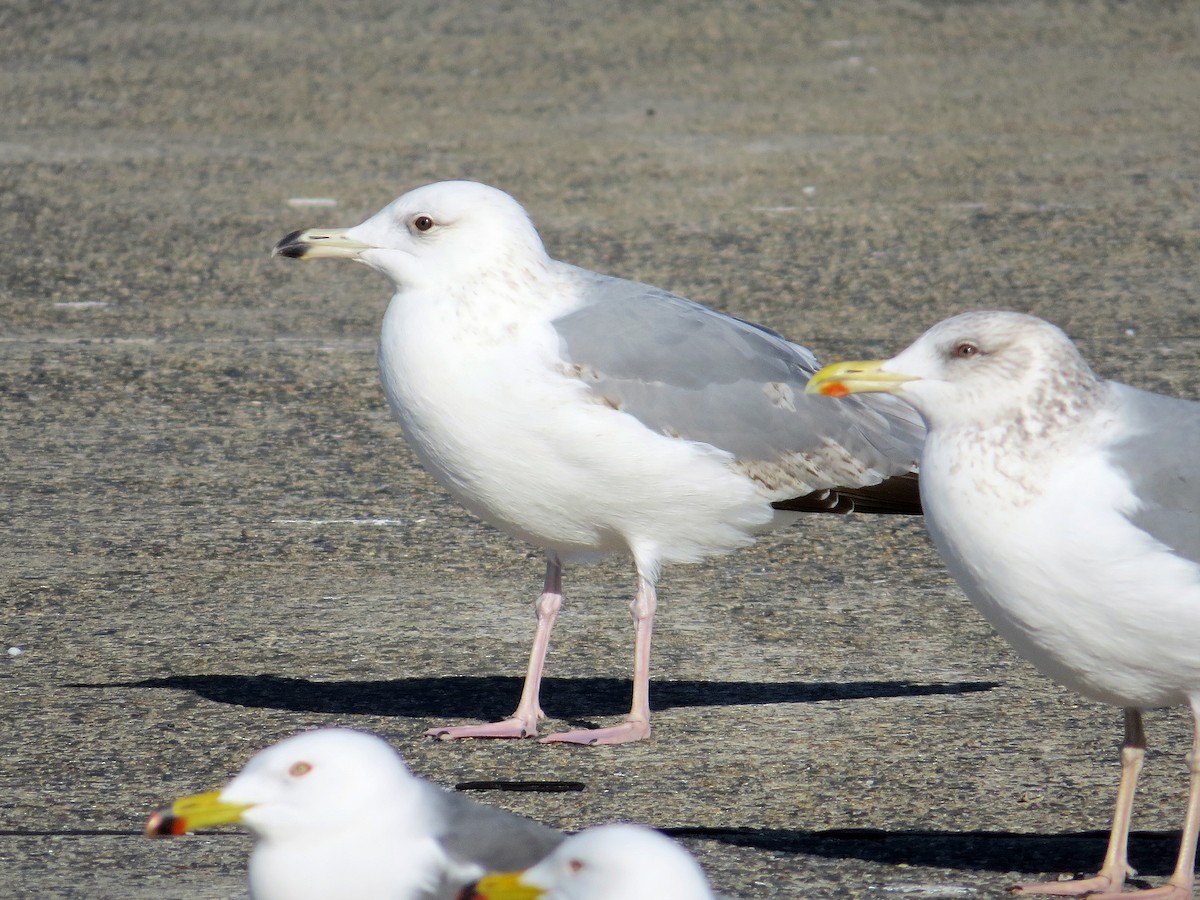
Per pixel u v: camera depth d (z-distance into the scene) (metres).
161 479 14.97
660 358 10.31
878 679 10.94
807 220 24.47
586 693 10.87
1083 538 7.43
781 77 33.81
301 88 33.06
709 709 10.50
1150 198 25.17
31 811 8.85
